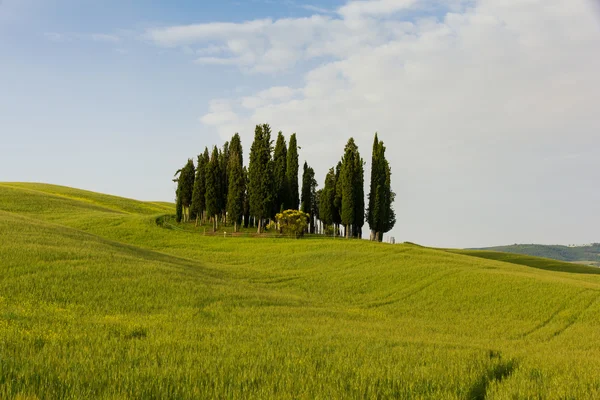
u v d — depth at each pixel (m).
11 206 85.00
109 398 7.86
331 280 43.47
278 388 9.50
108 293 24.55
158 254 46.97
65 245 36.12
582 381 11.70
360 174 88.69
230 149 98.50
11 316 16.81
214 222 83.94
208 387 9.03
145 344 13.57
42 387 8.06
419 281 42.44
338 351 14.34
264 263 55.41
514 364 14.31
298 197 96.62
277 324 20.78
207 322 20.11
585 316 32.03
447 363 13.27
